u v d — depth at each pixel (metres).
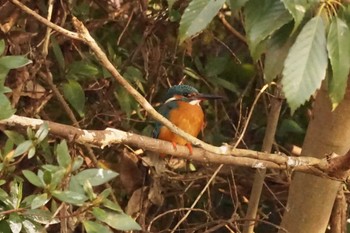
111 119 8.82
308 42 4.21
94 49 5.14
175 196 9.31
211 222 7.95
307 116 9.71
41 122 5.38
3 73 5.14
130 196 8.19
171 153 6.11
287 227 7.48
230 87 9.50
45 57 7.67
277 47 4.46
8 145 5.13
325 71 4.26
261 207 9.72
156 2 9.11
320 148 7.04
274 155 6.12
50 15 7.48
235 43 10.28
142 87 8.75
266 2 4.32
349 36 4.26
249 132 10.09
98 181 5.06
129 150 8.06
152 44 9.00
